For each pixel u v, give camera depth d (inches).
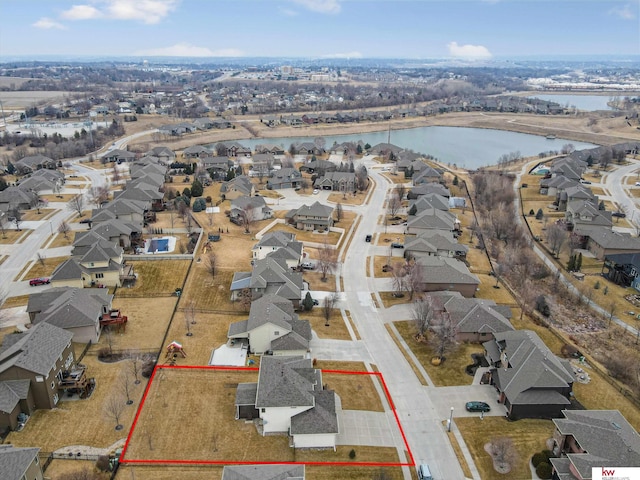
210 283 3344.0
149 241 3961.6
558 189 5679.1
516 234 4463.6
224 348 2618.1
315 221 4554.6
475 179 6358.3
